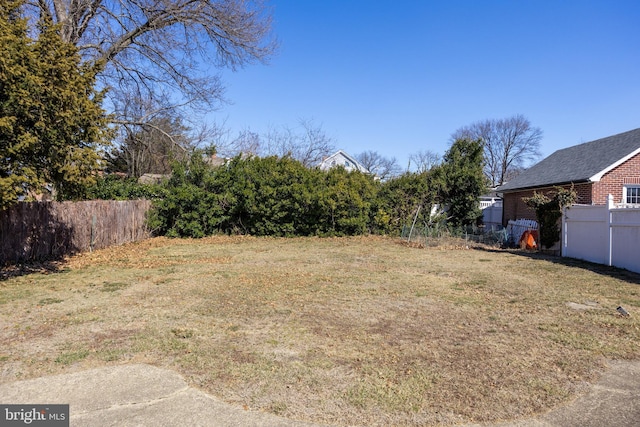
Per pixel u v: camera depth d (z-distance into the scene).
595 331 5.22
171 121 23.97
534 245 15.39
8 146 7.30
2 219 9.62
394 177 21.55
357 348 4.54
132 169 25.34
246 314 5.84
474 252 14.16
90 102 8.45
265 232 18.52
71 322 5.40
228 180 18.31
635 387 3.67
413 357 4.30
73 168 8.30
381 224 19.17
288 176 18.28
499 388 3.62
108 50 17.75
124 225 15.36
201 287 7.67
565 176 18.59
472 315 5.93
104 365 4.00
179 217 17.73
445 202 20.55
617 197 16.62
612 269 10.36
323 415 3.14
